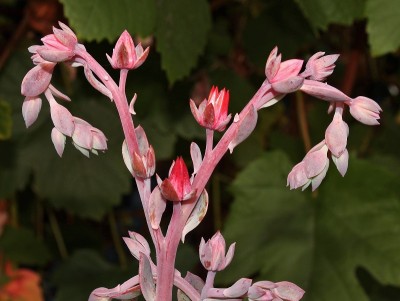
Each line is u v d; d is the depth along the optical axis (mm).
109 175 889
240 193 802
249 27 931
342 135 316
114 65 317
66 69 871
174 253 314
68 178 890
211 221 993
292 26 925
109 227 1067
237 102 892
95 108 883
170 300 315
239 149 975
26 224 1021
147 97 842
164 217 983
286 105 1044
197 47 692
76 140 323
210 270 318
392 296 907
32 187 989
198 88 877
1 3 882
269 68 308
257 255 781
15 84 881
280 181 804
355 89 1056
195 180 310
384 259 748
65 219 1060
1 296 951
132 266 943
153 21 642
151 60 838
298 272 771
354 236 765
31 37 887
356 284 751
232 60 950
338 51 1004
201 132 851
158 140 855
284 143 985
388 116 1044
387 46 676
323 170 319
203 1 693
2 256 962
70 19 601
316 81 315
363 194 768
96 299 327
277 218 795
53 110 323
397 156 1028
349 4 707
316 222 786
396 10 674
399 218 753
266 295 311
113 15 614
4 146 886
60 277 938
